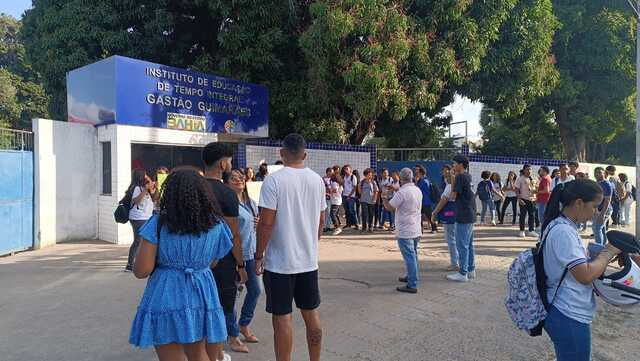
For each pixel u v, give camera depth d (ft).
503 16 47.11
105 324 17.66
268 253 12.90
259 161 46.03
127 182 36.45
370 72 41.32
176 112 39.70
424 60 44.47
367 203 43.39
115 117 35.76
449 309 19.51
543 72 53.21
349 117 52.65
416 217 21.98
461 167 23.98
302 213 12.86
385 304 20.16
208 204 9.76
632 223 54.19
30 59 58.85
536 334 9.66
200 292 9.55
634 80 64.64
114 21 51.37
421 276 25.27
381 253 32.07
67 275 25.44
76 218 37.09
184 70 40.27
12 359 14.51
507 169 54.95
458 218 23.98
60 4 53.93
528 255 9.71
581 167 60.23
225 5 47.98
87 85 38.63
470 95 53.06
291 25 50.57
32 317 18.47
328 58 43.93
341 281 24.20
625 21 62.69
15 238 31.96
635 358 14.76
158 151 38.93
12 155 31.73
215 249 9.97
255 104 46.57
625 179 46.42
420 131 65.21
